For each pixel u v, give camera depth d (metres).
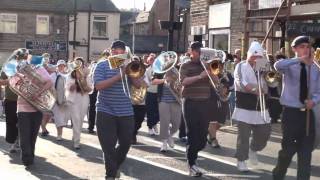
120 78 7.49
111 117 7.57
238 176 8.75
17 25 45.66
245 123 8.89
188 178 8.58
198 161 10.02
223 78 11.14
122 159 7.79
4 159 10.05
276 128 14.30
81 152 10.88
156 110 13.27
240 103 8.91
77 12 47.81
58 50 45.81
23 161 9.26
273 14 16.91
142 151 11.06
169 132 11.16
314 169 9.50
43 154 10.59
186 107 8.41
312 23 15.55
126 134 7.65
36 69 8.96
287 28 15.71
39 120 9.24
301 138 7.09
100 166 9.48
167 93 10.74
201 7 25.23
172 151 11.06
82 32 49.06
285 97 7.11
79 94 11.22
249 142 9.28
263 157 10.49
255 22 19.66
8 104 10.50
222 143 12.22
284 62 7.09
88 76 11.23
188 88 8.38
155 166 9.53
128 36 58.97
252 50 8.73
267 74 8.80
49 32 46.06
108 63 7.58
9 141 10.66
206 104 8.40
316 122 7.14
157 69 9.15
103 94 7.60
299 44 7.06
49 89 9.03
